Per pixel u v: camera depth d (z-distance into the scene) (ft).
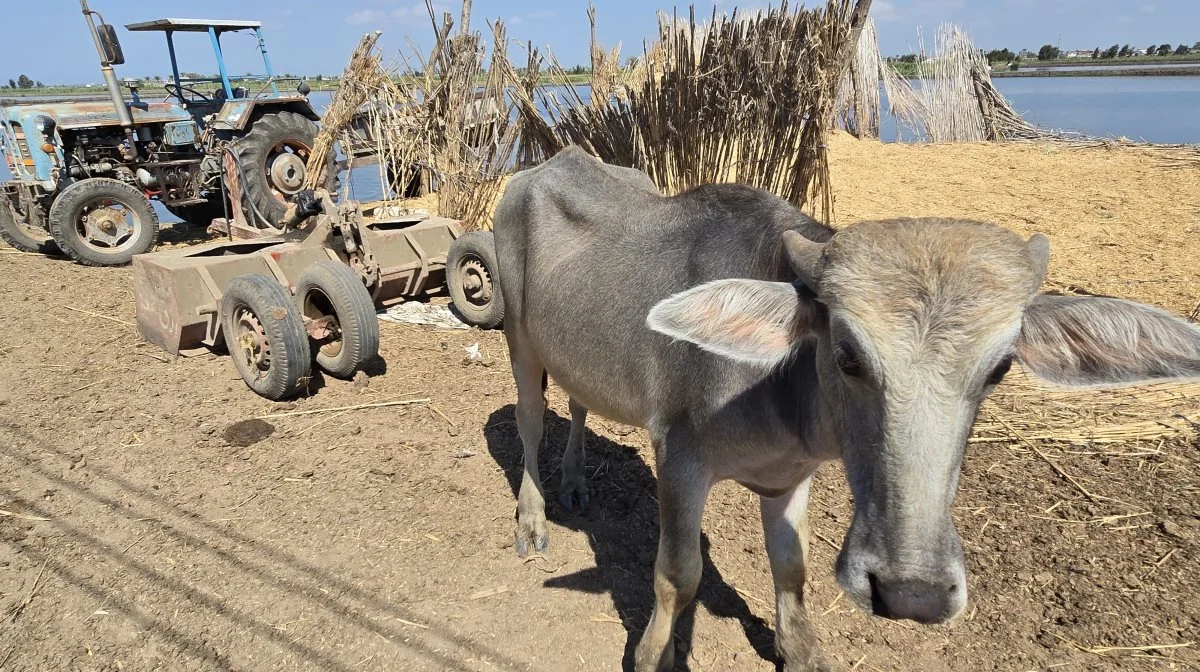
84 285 27.58
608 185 11.51
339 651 10.00
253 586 11.19
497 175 30.50
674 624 10.50
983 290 5.89
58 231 29.68
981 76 58.13
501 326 21.99
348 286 17.37
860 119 58.18
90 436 15.62
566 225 11.42
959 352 5.79
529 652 10.11
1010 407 16.30
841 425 6.73
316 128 37.32
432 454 15.07
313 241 20.26
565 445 15.70
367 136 38.81
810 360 7.48
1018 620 10.54
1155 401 16.16
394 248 22.30
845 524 12.82
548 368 11.73
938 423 5.81
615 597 11.23
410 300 24.00
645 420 9.75
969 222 6.60
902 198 36.22
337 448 15.23
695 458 8.87
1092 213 32.40
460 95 31.71
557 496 13.91
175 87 38.40
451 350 20.47
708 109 21.95
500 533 12.65
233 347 17.57
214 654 9.92
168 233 38.45
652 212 10.51
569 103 25.38
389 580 11.40
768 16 21.18
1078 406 16.19
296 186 36.04
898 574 5.83
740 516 13.14
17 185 33.22
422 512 13.12
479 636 10.34
